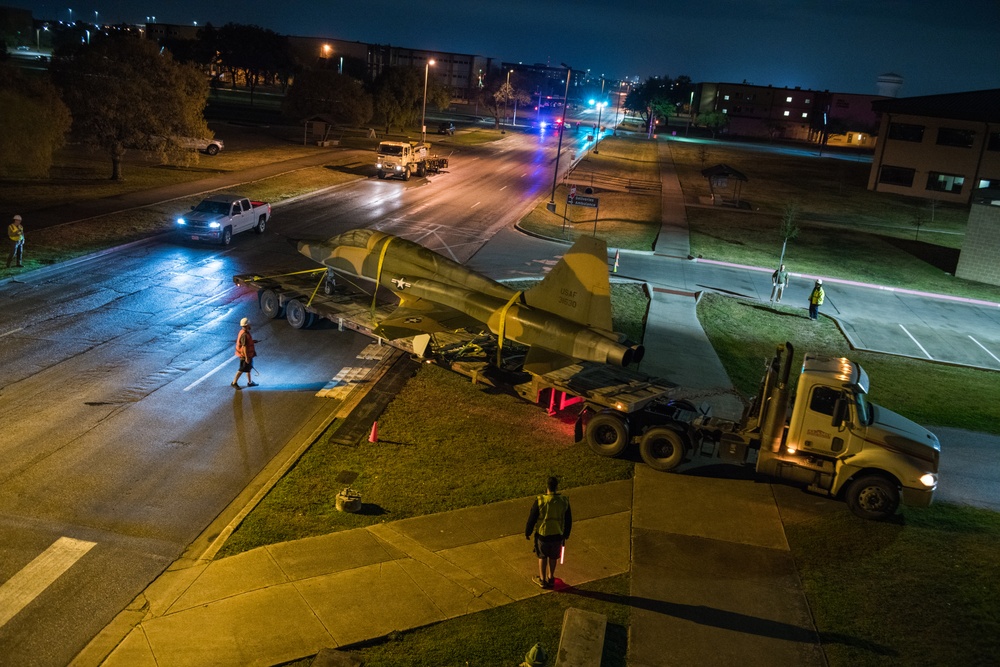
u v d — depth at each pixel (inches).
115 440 603.8
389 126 3474.4
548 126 5216.5
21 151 1445.6
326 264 909.2
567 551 494.3
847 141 6107.3
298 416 681.0
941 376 988.6
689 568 485.4
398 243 853.8
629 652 399.5
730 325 1133.1
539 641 401.7
